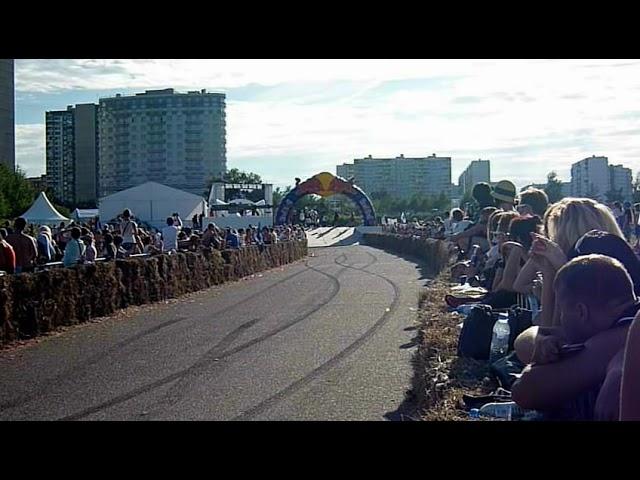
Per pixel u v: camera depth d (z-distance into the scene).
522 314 6.34
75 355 11.66
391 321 14.81
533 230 7.47
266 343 12.41
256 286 24.94
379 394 8.16
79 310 15.47
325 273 30.61
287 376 9.48
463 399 5.21
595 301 3.33
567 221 4.82
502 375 5.55
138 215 45.94
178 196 46.31
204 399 8.32
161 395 8.62
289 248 39.16
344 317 15.73
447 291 11.48
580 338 3.39
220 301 20.06
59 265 18.28
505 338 6.36
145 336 13.60
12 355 11.79
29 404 8.37
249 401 8.12
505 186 10.70
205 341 12.82
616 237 4.29
